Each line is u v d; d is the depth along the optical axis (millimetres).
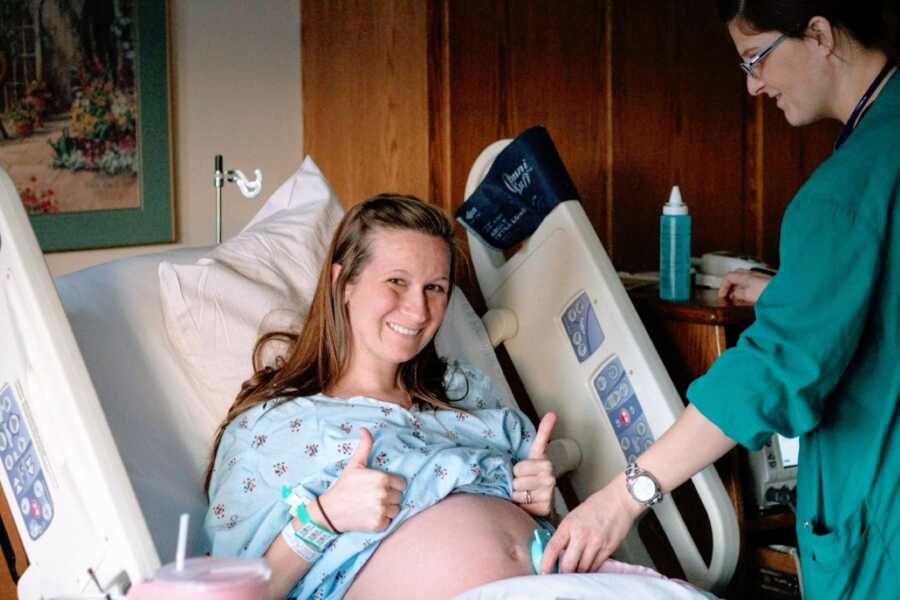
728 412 1699
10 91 2941
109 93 3094
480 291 2893
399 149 2971
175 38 3195
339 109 3217
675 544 2297
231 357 2129
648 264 3250
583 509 1797
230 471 1930
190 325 2125
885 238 1676
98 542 1611
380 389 2053
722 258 2795
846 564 1759
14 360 1759
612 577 1715
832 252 1670
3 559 2408
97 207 3102
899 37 1741
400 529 1867
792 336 1671
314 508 1771
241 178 2662
